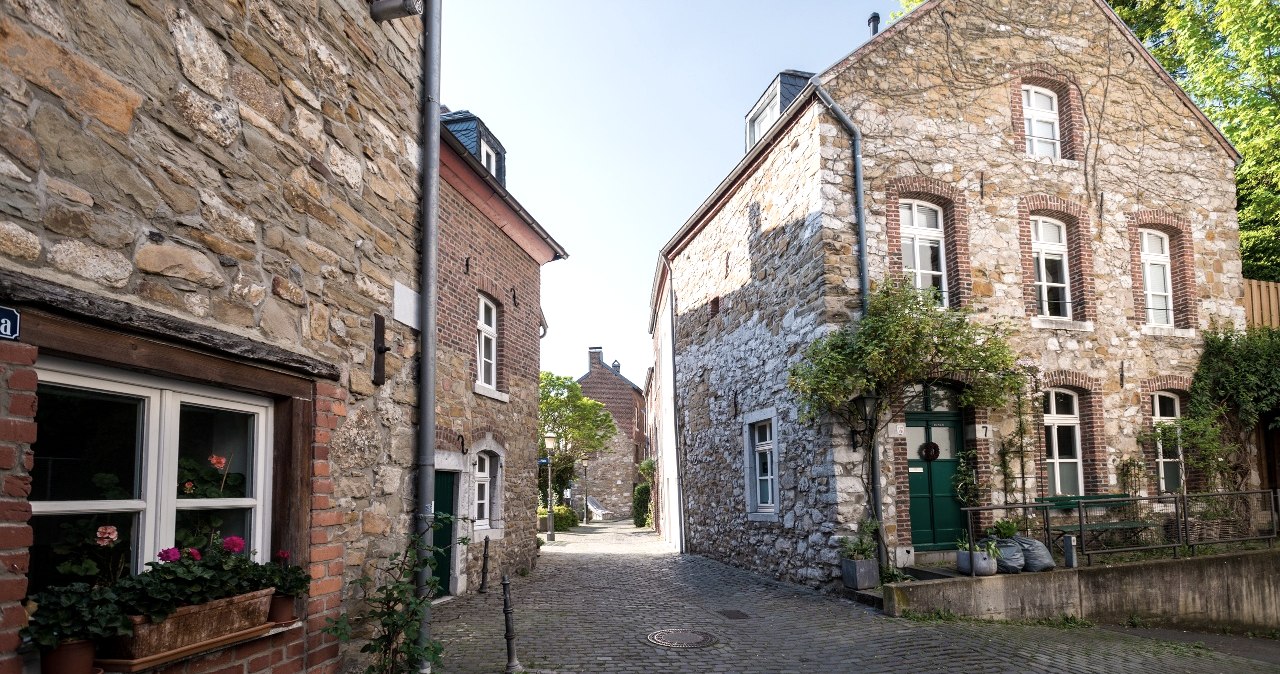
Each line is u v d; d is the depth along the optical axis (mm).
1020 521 10766
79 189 2822
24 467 2537
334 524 4254
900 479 10414
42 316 2635
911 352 9812
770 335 12562
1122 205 12344
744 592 10992
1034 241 12031
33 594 2746
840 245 10609
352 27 4809
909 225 11375
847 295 10516
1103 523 10367
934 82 11539
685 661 6895
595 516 44406
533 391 14164
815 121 10844
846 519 10156
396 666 4660
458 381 10414
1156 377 12062
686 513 18156
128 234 3029
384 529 4883
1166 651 8273
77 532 2936
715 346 15688
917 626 8352
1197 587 10164
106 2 2980
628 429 46188
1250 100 15609
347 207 4641
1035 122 12430
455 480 10562
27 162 2629
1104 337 11867
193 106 3408
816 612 9188
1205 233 12852
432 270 5570
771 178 12609
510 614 6398
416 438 5402
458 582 10484
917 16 11633
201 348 3332
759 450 13406
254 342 3633
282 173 4020
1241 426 12453
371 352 4836
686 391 18031
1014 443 11070
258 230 3805
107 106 2959
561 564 15414
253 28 3850
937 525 10867
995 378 10383
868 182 10922
